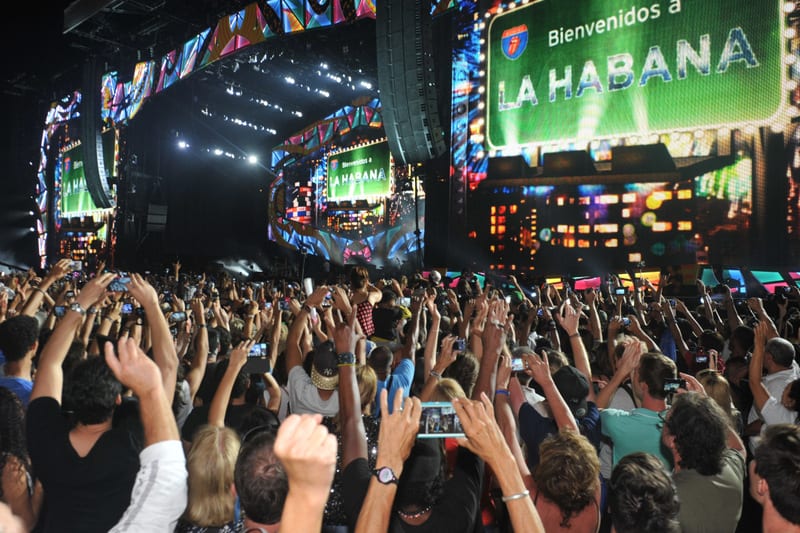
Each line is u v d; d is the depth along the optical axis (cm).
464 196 2259
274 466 176
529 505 165
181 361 462
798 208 1617
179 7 2602
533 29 2114
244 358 283
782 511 171
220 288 1230
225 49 2498
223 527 215
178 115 3519
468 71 2262
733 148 1738
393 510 204
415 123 1579
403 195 3791
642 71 1902
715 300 690
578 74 2025
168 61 2841
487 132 2217
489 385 266
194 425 319
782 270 1641
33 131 4150
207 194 4312
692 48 1814
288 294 1038
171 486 167
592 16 1997
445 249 2714
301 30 2161
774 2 1670
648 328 710
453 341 320
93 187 3184
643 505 189
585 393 329
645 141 1894
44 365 231
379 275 3069
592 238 1995
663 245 1862
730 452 272
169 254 3472
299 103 3991
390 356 396
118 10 2655
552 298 833
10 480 225
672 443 262
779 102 1656
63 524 207
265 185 4556
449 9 1998
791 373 444
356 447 220
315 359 336
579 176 2014
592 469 226
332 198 4206
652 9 1884
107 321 516
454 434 177
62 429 217
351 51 2731
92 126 3141
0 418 239
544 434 316
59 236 4441
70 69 3719
